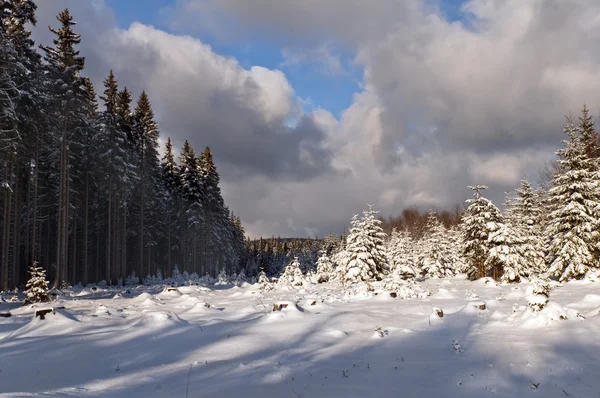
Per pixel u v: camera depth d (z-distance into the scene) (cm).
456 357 864
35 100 2888
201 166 6334
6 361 853
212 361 862
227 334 1123
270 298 2277
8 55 2498
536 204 3922
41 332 1182
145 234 4869
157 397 626
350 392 645
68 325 1241
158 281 4419
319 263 5166
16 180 3069
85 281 3678
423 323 1258
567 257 2561
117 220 4272
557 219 2694
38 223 4275
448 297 1983
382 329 1151
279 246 14688
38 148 3241
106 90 3803
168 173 5844
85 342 1022
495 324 1186
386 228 10531
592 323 1010
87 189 3809
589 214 2619
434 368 784
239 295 2502
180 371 785
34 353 920
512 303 1631
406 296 2031
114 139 3741
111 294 2745
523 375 707
